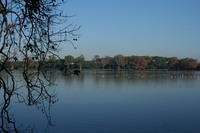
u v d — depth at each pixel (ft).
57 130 63.41
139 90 170.91
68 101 113.29
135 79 275.39
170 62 470.80
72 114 83.15
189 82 245.65
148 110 95.20
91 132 63.93
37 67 14.39
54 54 14.44
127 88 183.11
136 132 65.36
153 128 69.00
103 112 89.56
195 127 70.38
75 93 146.41
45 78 14.48
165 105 108.17
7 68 14.15
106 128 67.82
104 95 140.67
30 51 14.17
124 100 122.31
